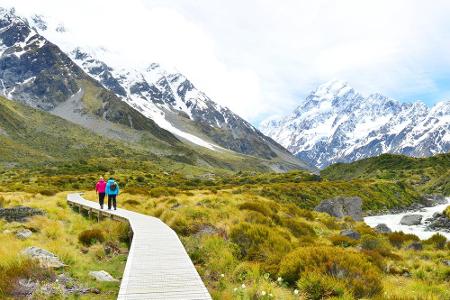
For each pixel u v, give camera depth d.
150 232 21.33
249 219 26.30
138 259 15.52
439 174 191.50
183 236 21.83
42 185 91.56
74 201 38.50
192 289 11.88
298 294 12.25
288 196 84.62
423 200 123.56
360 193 106.06
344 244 27.64
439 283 18.67
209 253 17.73
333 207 70.00
